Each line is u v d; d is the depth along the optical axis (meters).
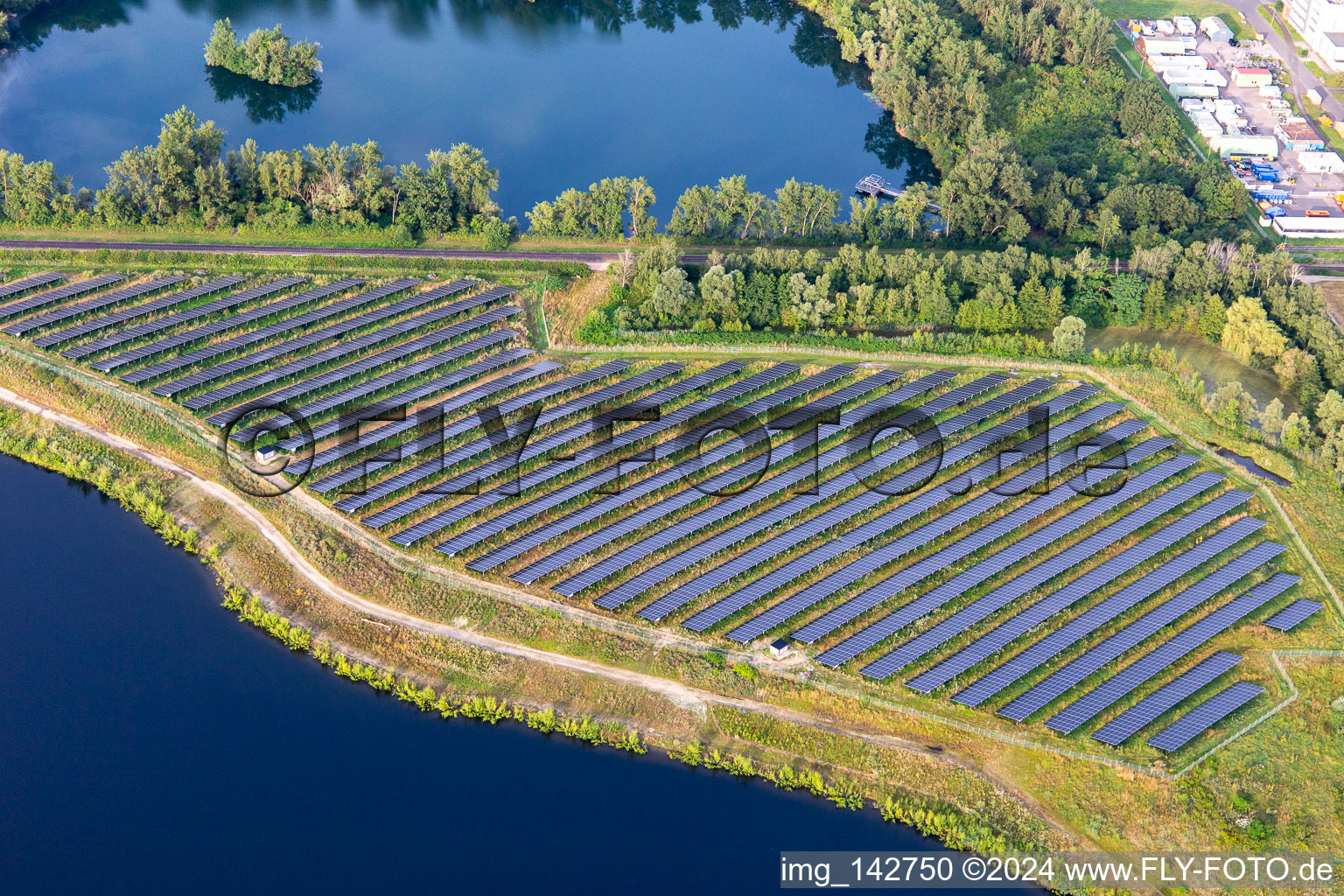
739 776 157.50
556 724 162.25
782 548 180.12
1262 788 151.38
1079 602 173.38
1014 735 156.38
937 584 176.00
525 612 173.25
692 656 167.12
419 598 175.75
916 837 151.25
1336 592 178.75
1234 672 165.50
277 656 172.50
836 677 163.50
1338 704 160.62
